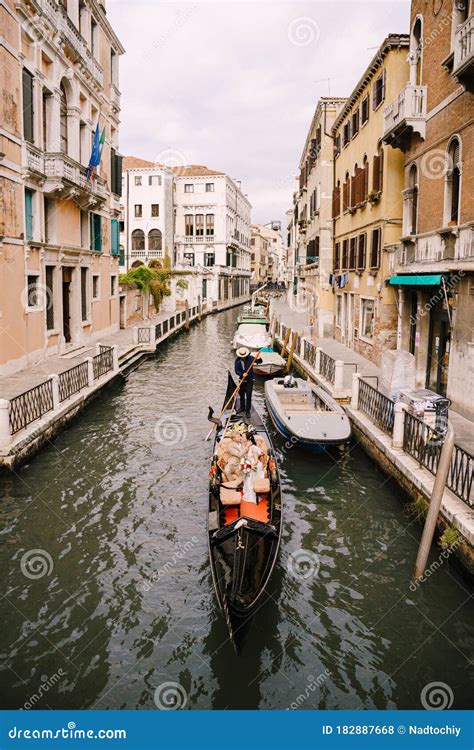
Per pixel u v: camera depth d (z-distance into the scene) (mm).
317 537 7516
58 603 6086
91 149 19562
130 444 10969
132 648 5445
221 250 52156
